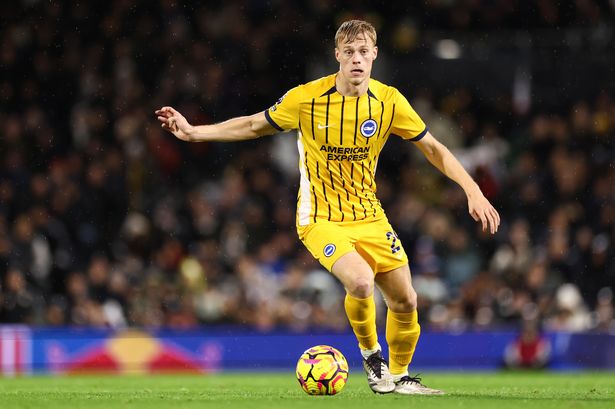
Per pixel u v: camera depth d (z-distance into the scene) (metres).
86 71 65.06
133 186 59.25
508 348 47.66
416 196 62.00
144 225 55.12
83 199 56.44
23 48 65.06
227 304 51.59
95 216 56.50
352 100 23.66
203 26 67.81
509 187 61.19
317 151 23.95
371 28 23.61
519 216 60.34
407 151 64.19
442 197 62.06
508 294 52.19
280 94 66.88
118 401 22.55
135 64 65.62
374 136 23.89
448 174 24.50
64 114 63.97
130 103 63.38
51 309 49.28
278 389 28.56
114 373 45.03
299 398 23.11
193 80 65.25
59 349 44.75
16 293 49.12
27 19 66.12
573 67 68.00
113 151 60.53
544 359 47.50
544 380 36.47
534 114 67.62
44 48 65.50
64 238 54.06
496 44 68.56
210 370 45.91
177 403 21.75
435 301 53.50
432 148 24.58
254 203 59.12
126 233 55.12
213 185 61.66
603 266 55.12
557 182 61.03
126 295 50.91
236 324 51.41
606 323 51.81
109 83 64.50
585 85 68.00
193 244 56.38
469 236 58.41
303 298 52.34
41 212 54.69
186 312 51.16
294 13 68.75
